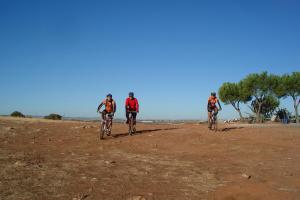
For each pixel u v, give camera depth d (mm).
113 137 15039
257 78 46531
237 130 17859
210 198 6602
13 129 16500
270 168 9102
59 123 20812
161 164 9492
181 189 7086
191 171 8680
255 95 47750
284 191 7074
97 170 8383
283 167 9219
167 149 12234
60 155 10281
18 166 8266
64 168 8383
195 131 16875
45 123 20422
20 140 13406
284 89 45750
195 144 13211
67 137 14680
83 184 7070
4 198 6004
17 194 6242
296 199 6613
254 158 10516
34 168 8180
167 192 6844
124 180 7566
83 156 10305
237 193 6926
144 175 8117
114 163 9367
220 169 8969
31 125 18750
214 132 16453
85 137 14820
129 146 12766
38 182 7035
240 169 8969
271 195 6816
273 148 12211
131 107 15930
